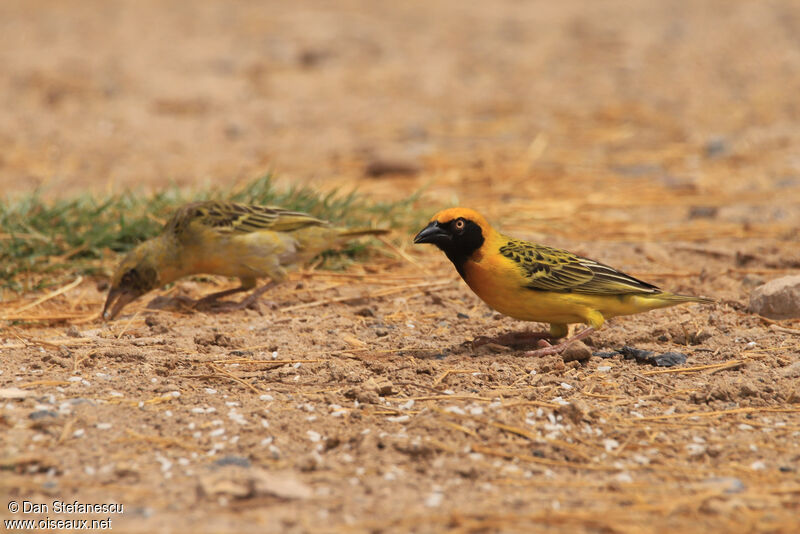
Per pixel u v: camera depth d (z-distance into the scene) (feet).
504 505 23.21
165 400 29.48
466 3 152.15
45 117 84.94
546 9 146.00
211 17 135.64
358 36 121.39
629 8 144.97
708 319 37.78
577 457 26.03
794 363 32.50
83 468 24.79
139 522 22.00
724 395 29.86
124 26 128.26
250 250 40.65
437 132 82.58
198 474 24.61
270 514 22.45
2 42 115.55
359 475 24.76
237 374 32.14
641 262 47.85
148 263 40.16
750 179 65.82
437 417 27.71
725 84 98.32
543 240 52.16
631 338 35.86
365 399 29.35
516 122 85.71
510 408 28.68
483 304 41.55
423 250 49.29
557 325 35.29
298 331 37.70
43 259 44.86
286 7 144.46
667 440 27.17
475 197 61.05
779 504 23.40
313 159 73.10
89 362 32.78
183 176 67.56
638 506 23.18
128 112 86.84
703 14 138.00
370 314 40.14
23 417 27.53
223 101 91.61
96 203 50.85
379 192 61.46
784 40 118.32
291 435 27.09
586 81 101.55
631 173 68.54
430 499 23.44
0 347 34.53
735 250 48.65
